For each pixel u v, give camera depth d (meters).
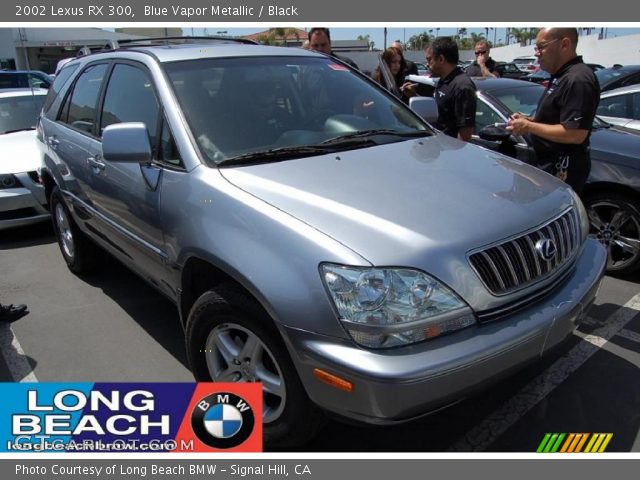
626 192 4.15
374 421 2.03
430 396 1.98
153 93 3.06
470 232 2.19
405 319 1.99
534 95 5.34
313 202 2.31
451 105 4.66
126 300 4.22
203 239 2.45
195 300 2.84
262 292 2.16
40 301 4.25
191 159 2.70
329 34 5.93
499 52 46.22
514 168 2.95
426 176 2.63
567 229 2.59
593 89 3.39
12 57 37.03
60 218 4.66
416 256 2.05
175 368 3.27
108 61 3.74
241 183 2.50
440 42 4.63
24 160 5.62
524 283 2.27
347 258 2.03
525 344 2.16
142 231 3.06
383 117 3.50
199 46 3.50
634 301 3.97
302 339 2.07
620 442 2.60
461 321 2.08
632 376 3.07
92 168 3.57
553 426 2.71
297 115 3.18
